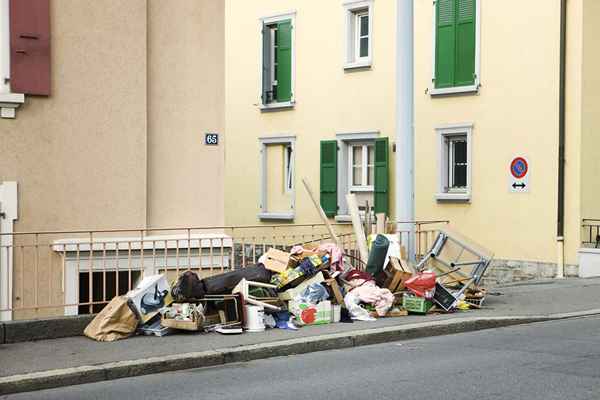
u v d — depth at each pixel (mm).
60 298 11820
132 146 12555
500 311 12547
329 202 22344
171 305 10547
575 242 17625
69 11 12086
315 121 22891
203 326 10398
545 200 18016
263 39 24078
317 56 22828
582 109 17641
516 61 18594
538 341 10281
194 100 13188
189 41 13156
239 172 24875
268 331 10508
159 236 12727
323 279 11344
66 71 12070
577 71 17656
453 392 7426
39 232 10648
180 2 13094
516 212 18500
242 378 8383
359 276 11945
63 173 12031
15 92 11609
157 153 12875
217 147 13344
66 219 12039
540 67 18172
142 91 12625
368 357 9438
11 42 11602
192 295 10469
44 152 11898
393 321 11297
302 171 23188
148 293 10383
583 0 17609
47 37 11844
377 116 21375
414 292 11930
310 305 10992
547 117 18031
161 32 12930
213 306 10680
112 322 10000
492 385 7676
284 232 23531
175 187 13016
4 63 11570
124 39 12508
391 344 10383
